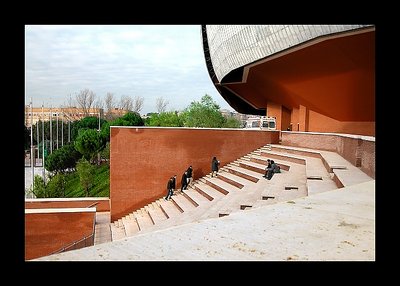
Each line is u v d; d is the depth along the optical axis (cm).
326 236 292
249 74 2714
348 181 771
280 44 1884
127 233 1430
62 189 2822
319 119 2608
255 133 2061
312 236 292
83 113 7550
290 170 1435
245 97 3938
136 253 240
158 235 285
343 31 1522
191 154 1927
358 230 311
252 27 2103
